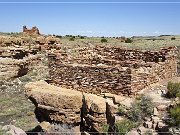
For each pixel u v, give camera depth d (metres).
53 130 16.17
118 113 13.86
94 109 15.03
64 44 49.75
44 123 17.86
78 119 16.88
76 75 17.91
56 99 17.11
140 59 21.36
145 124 12.32
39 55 41.72
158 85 17.09
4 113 22.77
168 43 57.56
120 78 15.55
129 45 55.38
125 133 12.27
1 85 30.91
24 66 36.09
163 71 18.78
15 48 38.19
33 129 19.28
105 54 23.44
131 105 13.61
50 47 45.06
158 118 12.52
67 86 18.58
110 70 16.02
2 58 35.22
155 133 11.59
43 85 19.47
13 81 32.38
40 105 17.81
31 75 35.31
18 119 21.52
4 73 32.59
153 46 51.59
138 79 15.59
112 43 59.69
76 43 54.38
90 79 17.06
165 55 19.73
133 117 13.04
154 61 20.42
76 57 20.69
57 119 17.22
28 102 25.88
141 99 14.06
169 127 11.57
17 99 26.56
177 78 19.61
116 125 12.75
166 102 14.06
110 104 14.53
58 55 19.45
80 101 16.78
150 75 16.83
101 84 16.48
